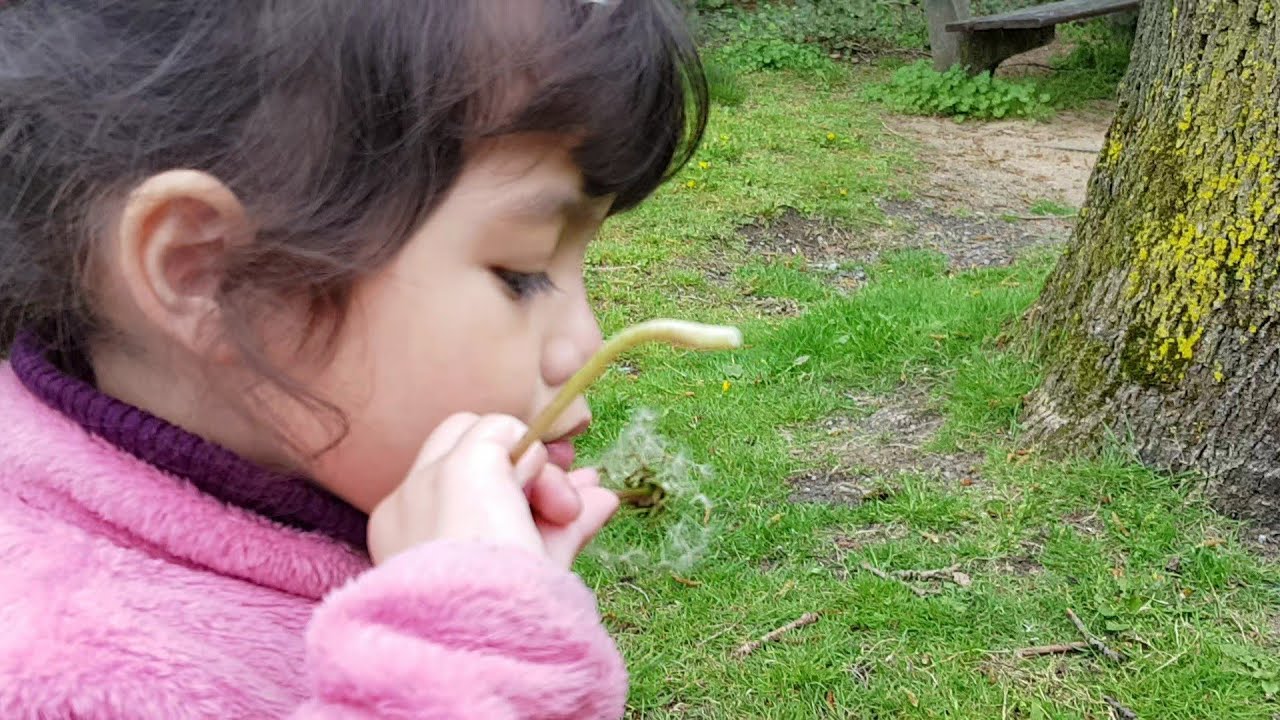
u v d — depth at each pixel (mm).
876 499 3303
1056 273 3834
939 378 3971
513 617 755
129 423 904
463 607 753
